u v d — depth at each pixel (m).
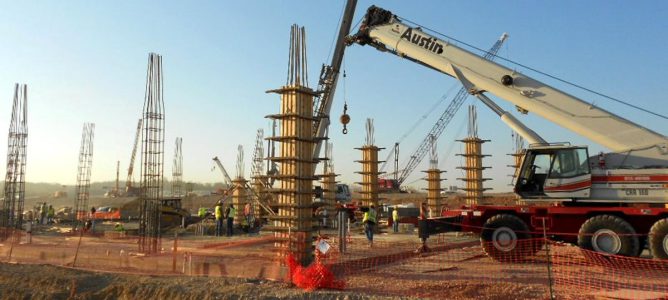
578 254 12.65
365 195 25.41
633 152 12.21
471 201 23.61
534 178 13.02
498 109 13.92
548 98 13.17
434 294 8.30
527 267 11.30
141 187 13.27
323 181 24.19
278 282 9.12
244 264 9.73
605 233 11.65
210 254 11.33
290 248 10.09
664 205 11.78
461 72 14.29
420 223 13.79
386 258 12.39
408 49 15.18
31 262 12.56
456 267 11.30
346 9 18.38
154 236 12.77
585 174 12.26
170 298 8.32
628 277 9.81
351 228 23.61
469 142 23.94
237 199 26.86
